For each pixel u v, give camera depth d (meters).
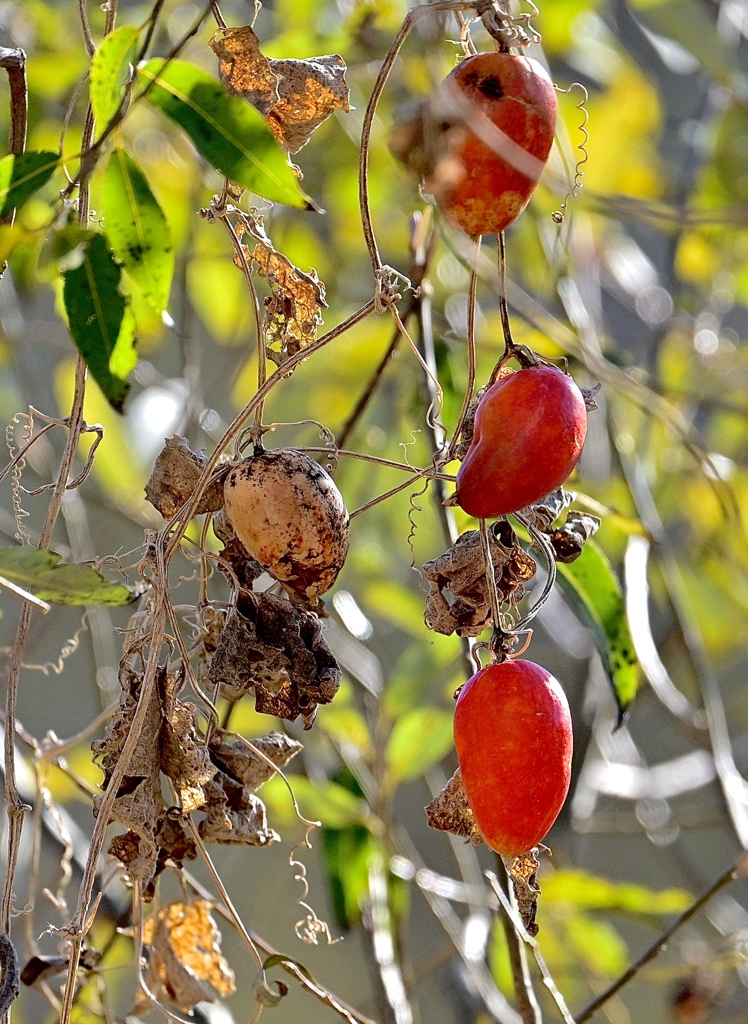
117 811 1.72
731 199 3.28
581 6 2.85
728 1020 2.85
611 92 3.04
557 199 2.34
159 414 2.70
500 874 1.86
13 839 1.76
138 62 1.74
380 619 3.29
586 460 2.76
